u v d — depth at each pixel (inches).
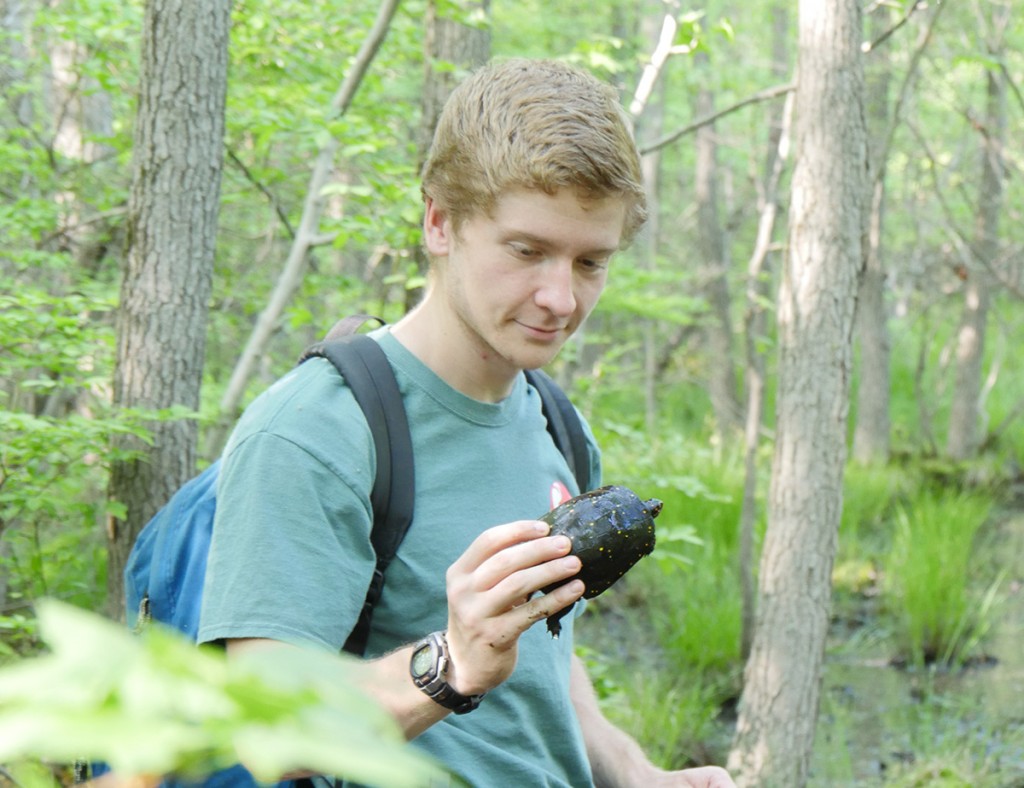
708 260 456.4
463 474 54.4
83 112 229.3
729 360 446.6
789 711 163.9
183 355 124.8
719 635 236.1
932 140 447.8
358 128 161.2
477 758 53.6
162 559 54.3
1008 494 381.7
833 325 157.8
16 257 156.7
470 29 175.3
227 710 13.9
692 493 191.6
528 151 47.7
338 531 49.7
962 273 390.6
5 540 133.2
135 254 123.8
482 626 43.6
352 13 203.3
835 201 155.6
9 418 112.1
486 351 54.3
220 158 126.0
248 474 49.3
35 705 13.1
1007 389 496.7
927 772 185.9
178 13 120.4
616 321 500.1
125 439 123.3
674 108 502.0
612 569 48.3
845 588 282.7
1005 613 269.1
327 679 15.6
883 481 358.3
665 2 173.2
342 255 300.5
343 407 51.7
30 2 241.1
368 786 47.2
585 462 64.1
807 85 156.0
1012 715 214.7
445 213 51.8
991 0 320.5
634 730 190.2
